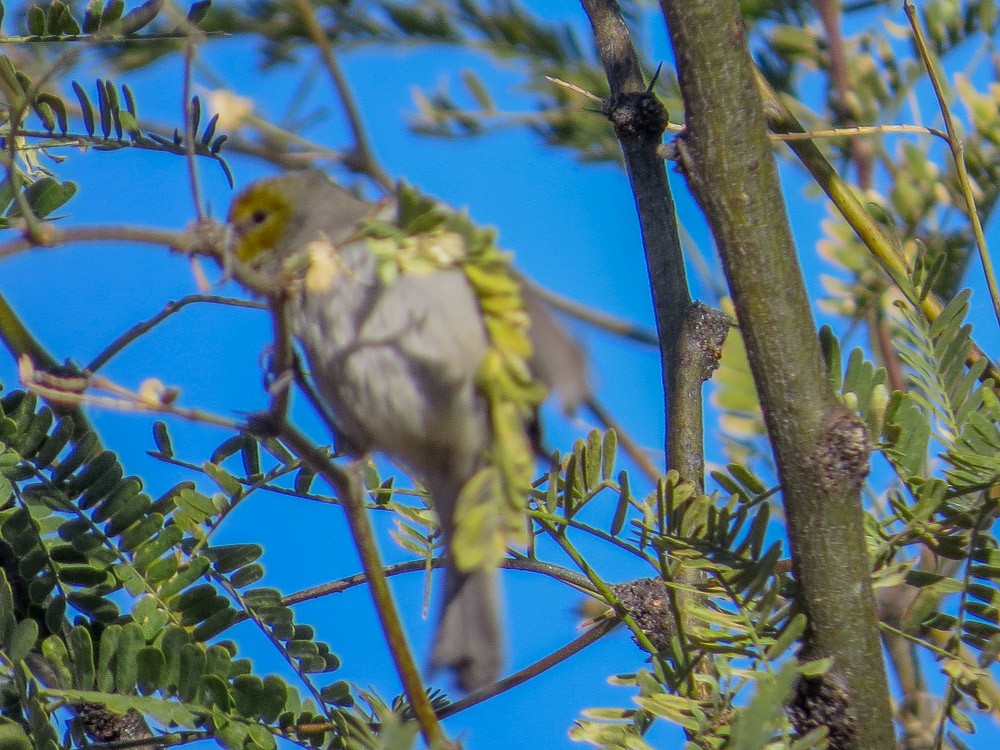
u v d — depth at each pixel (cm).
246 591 610
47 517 601
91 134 601
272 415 469
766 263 514
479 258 471
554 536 583
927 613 568
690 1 516
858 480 510
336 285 598
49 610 594
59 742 530
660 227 698
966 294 626
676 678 528
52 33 595
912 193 818
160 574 602
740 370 754
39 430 599
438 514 625
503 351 465
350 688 600
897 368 780
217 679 556
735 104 516
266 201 645
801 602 519
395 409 596
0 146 598
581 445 576
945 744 582
